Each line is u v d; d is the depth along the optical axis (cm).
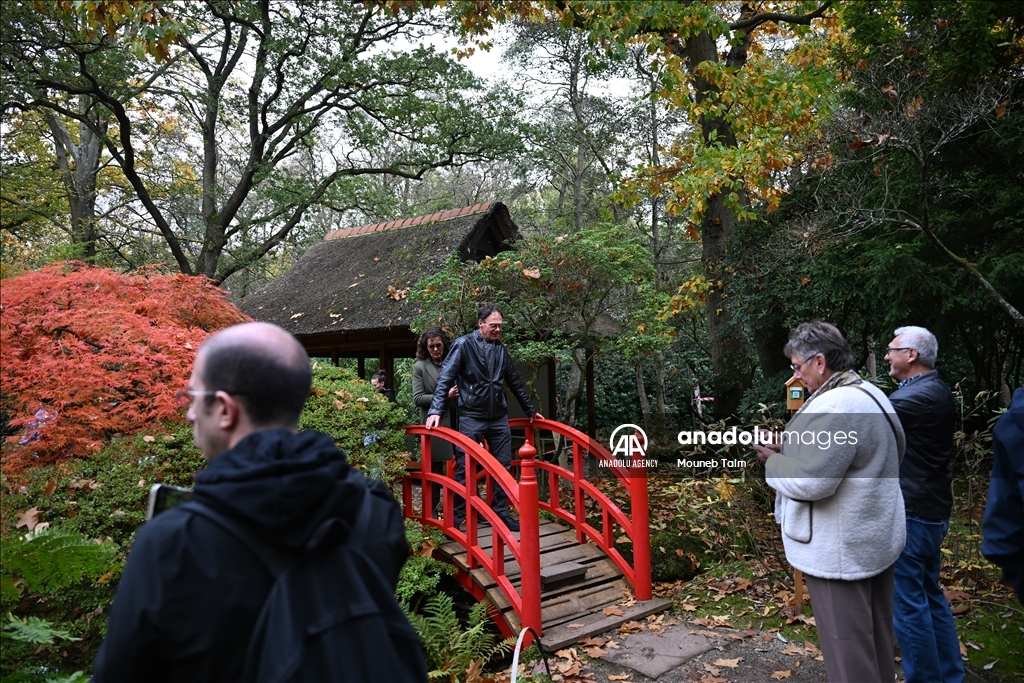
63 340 342
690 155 930
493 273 673
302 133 1563
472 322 683
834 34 958
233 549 116
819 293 713
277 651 111
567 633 404
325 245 1264
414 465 599
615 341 732
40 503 313
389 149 1897
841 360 256
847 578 241
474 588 452
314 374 497
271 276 2303
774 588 461
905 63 602
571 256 671
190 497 137
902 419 297
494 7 891
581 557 493
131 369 354
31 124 1791
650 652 383
